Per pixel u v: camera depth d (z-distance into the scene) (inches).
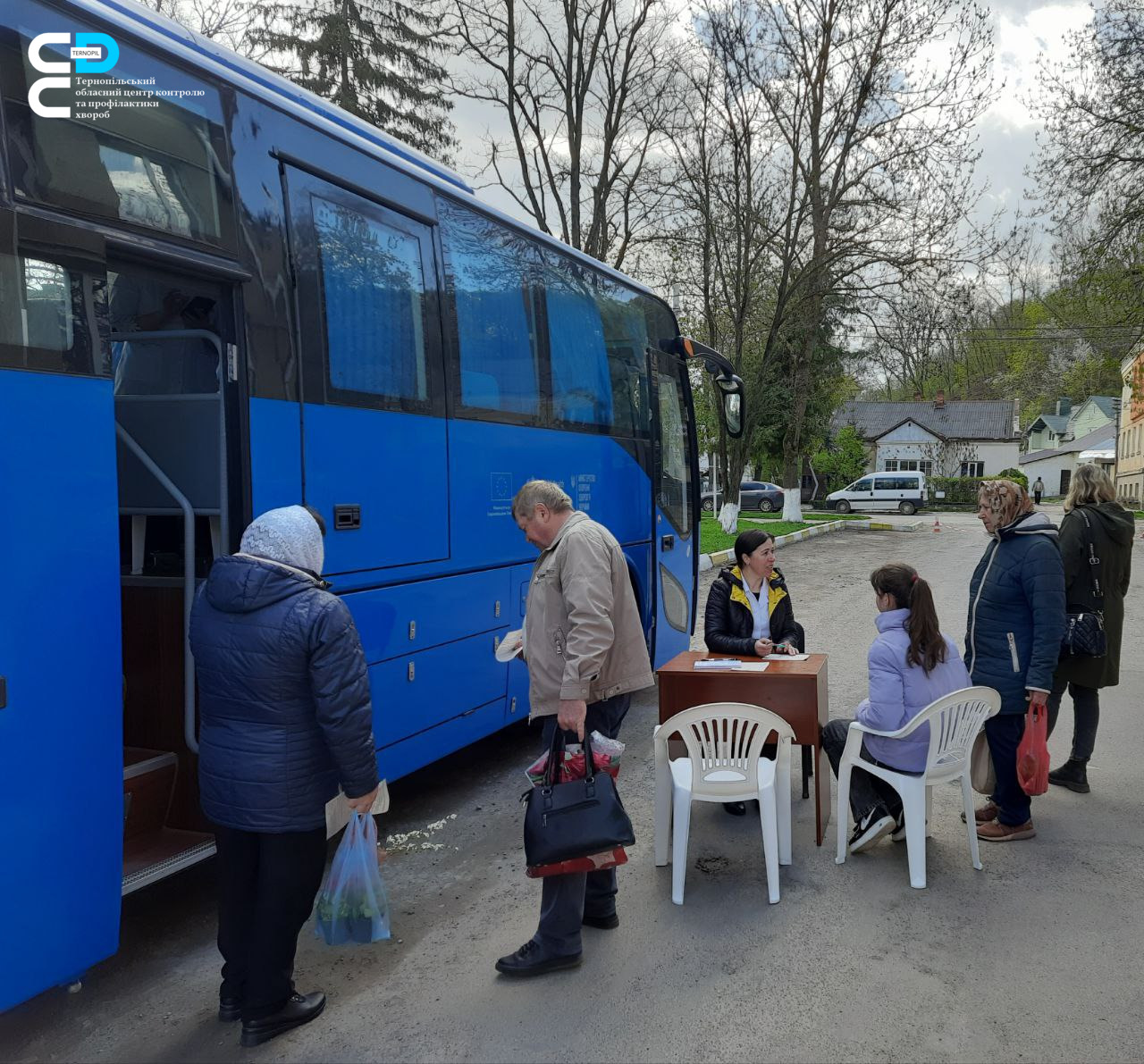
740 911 158.2
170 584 149.3
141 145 127.5
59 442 111.3
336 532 163.0
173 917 159.5
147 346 152.4
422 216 194.1
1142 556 876.0
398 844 193.6
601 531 141.9
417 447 187.8
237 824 114.8
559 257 255.6
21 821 107.7
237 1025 125.9
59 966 112.7
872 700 169.0
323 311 161.9
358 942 130.7
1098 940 147.2
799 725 184.4
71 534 112.6
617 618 142.7
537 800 133.3
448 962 142.9
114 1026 126.0
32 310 109.0
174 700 149.4
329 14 921.5
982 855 181.6
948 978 135.6
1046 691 175.0
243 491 142.6
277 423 149.6
